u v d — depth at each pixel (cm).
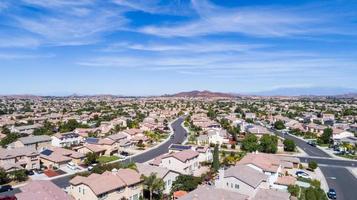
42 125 17450
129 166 7431
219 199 5012
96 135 14912
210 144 13025
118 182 5938
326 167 9794
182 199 5056
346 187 7744
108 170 7088
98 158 10650
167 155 8519
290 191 6362
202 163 9738
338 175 8862
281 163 8719
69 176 8475
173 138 15138
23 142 11706
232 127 16788
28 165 9112
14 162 8825
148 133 15088
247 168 6575
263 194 5334
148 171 6944
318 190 6381
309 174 8888
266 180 6381
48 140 12631
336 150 12569
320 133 16375
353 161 10725
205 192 5300
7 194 6812
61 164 9506
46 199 5156
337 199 6888
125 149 12250
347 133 14700
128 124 17888
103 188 5603
